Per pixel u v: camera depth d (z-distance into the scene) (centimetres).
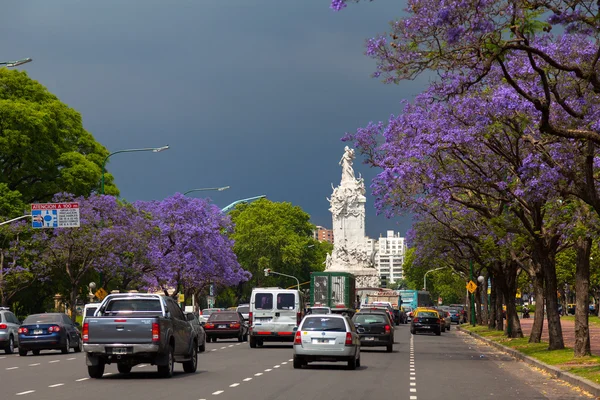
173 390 2098
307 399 1903
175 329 2561
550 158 2825
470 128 3216
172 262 7075
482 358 3675
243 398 1916
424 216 5425
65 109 6550
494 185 3412
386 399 1919
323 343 2866
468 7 1950
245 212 13200
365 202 11362
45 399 1878
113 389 2122
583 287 3231
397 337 6084
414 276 14412
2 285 5584
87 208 5766
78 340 4219
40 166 6141
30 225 5744
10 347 4112
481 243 4509
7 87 6238
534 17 1922
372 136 3766
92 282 6238
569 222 3219
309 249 13300
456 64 2111
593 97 2728
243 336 5403
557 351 3634
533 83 2862
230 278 8469
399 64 2164
